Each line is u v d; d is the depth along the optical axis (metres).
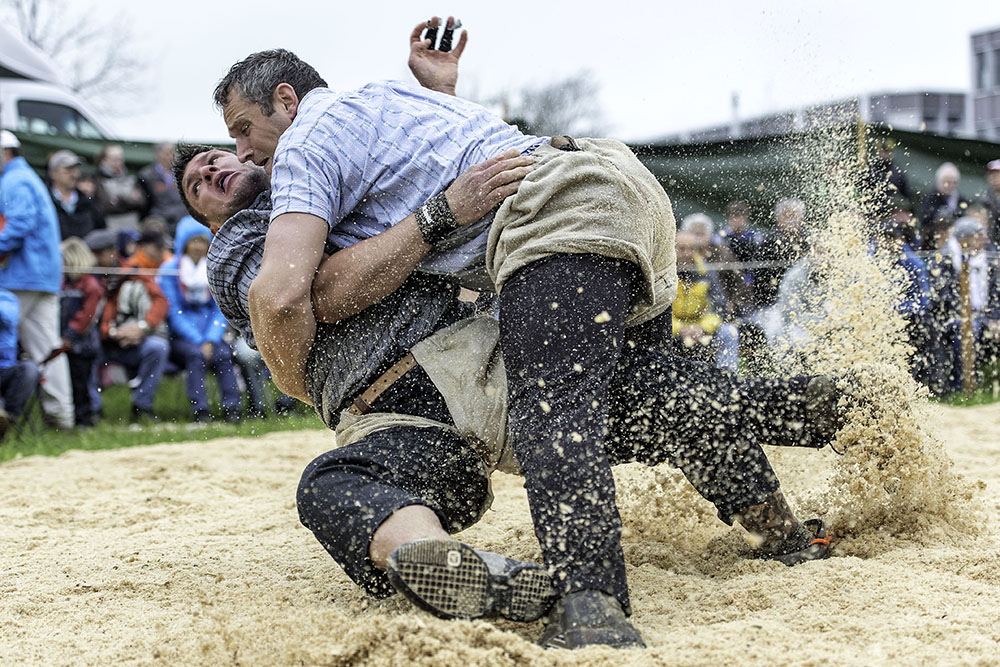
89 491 5.07
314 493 2.51
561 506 2.34
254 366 8.23
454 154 2.74
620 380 2.81
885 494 3.12
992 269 8.48
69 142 9.68
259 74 2.95
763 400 2.93
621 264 2.55
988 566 2.73
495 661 2.09
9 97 10.85
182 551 3.60
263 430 7.64
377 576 2.43
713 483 2.94
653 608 2.61
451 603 2.21
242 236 2.85
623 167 2.66
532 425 2.42
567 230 2.51
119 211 9.38
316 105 2.76
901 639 2.25
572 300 2.47
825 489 3.48
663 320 2.93
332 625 2.41
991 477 4.46
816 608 2.50
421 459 2.62
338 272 2.61
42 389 7.75
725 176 7.62
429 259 2.73
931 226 8.35
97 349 8.12
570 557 2.30
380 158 2.70
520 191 2.57
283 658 2.26
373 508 2.40
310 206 2.58
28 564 3.50
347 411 2.79
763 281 6.71
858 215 3.68
